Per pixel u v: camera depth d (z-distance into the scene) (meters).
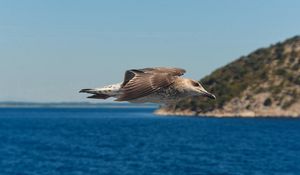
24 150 66.88
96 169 46.66
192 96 8.05
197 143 81.44
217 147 73.25
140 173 44.12
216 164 50.84
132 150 67.31
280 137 96.38
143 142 83.12
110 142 82.75
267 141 86.12
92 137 95.94
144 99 7.90
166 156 58.97
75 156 58.62
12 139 89.19
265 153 63.56
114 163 51.31
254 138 93.81
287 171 46.12
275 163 52.00
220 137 96.56
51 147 72.06
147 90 6.86
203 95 8.02
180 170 46.22
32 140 86.81
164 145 76.56
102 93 7.70
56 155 59.78
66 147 72.19
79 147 72.25
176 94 7.95
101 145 76.31
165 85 6.92
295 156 59.22
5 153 62.34
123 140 87.56
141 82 6.92
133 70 7.10
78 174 43.56
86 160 54.12
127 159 55.28
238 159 55.94
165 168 47.53
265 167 48.81
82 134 105.50
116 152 64.12
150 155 60.12
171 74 7.09
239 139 91.19
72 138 92.62
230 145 77.19
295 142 83.12
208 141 86.12
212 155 60.56
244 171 46.00
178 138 93.38
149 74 7.02
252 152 65.06
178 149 69.31
